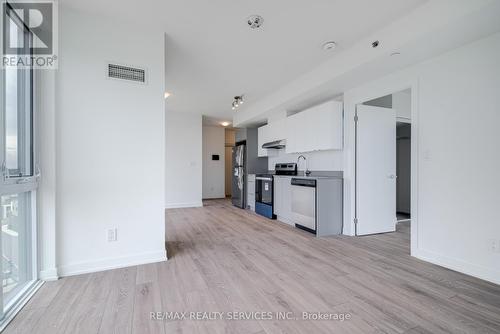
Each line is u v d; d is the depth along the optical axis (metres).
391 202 3.86
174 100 5.09
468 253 2.26
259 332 1.43
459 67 2.34
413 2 2.08
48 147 2.08
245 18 2.33
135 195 2.45
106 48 2.32
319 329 1.46
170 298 1.81
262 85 4.19
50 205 2.09
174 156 6.15
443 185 2.47
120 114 2.38
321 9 2.19
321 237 3.52
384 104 4.14
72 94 2.20
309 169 4.53
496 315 1.61
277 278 2.16
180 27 2.49
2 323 1.47
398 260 2.61
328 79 3.22
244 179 6.20
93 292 1.88
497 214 2.08
